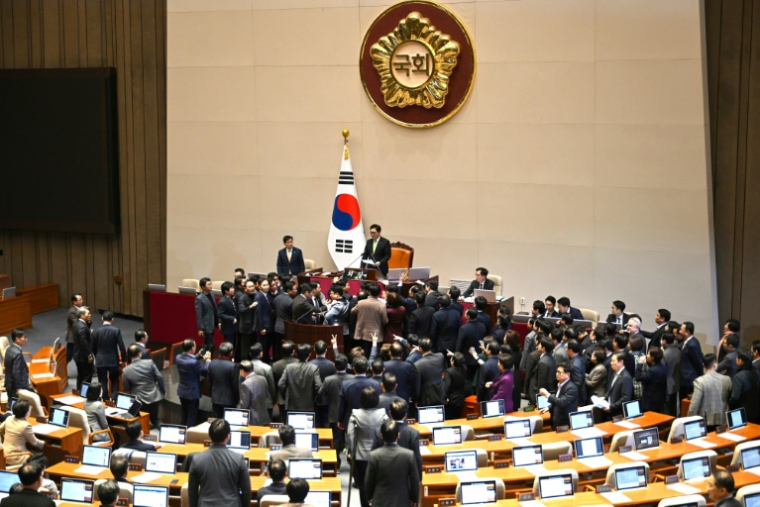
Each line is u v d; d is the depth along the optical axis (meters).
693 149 15.78
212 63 19.34
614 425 11.05
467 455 9.70
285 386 11.72
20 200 21.34
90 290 21.61
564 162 16.88
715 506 7.36
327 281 15.77
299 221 19.11
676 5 15.61
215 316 15.50
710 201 15.91
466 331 13.02
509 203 17.44
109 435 11.63
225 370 12.29
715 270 16.12
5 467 10.51
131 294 21.20
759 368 11.77
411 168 18.12
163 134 20.39
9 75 21.03
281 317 14.70
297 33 18.59
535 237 17.30
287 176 19.08
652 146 16.11
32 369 14.53
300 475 9.31
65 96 20.69
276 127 19.03
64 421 11.37
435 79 17.52
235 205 19.56
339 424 10.91
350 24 18.17
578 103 16.62
